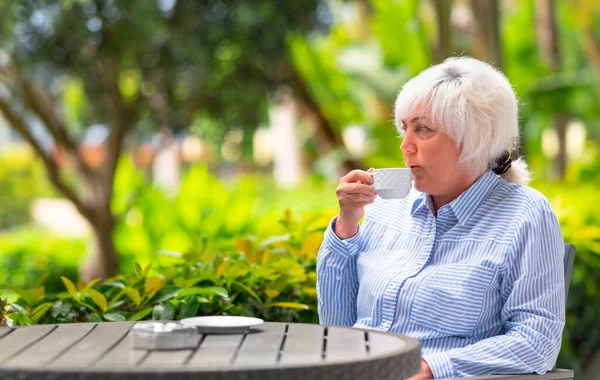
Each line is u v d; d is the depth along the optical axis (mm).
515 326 3340
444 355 3279
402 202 3812
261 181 26172
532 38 14727
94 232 12812
